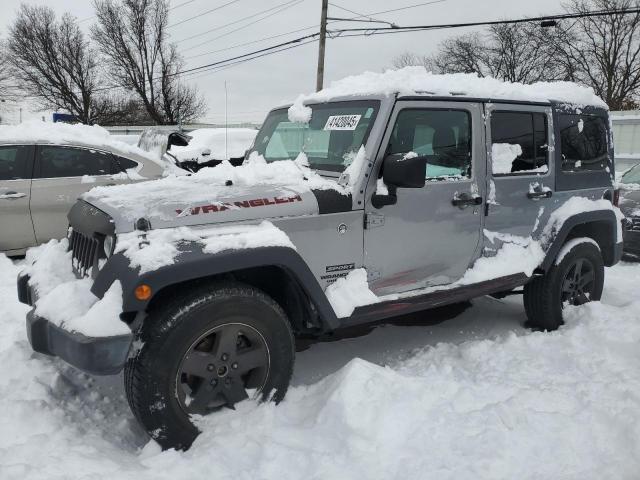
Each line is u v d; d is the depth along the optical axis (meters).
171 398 2.72
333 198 3.23
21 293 3.53
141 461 2.66
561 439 2.78
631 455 2.66
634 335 3.95
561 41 38.38
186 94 41.94
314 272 3.21
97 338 2.54
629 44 36.47
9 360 3.61
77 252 3.32
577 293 4.74
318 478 2.52
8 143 6.43
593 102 4.81
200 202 2.98
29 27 44.72
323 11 22.97
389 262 3.50
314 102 3.96
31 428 2.83
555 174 4.39
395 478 2.52
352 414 2.88
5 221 6.33
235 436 2.79
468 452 2.68
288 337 3.06
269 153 4.15
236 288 2.88
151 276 2.59
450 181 3.71
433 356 3.96
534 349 4.03
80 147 6.80
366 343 4.37
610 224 4.87
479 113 3.88
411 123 3.53
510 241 4.13
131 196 3.17
